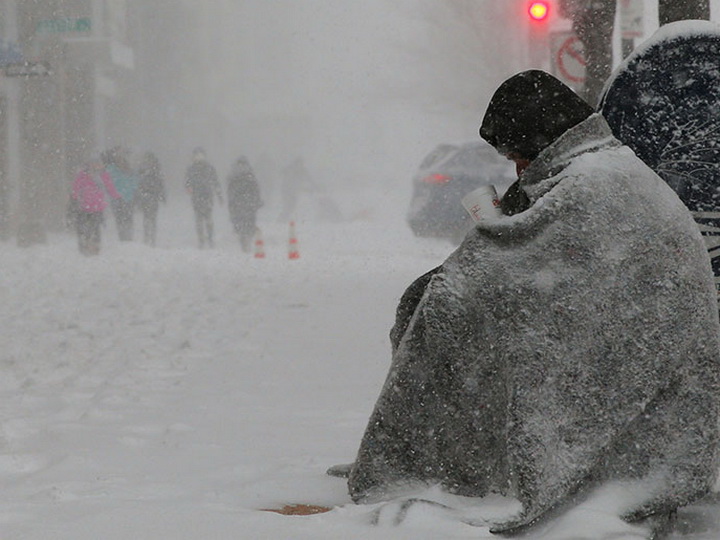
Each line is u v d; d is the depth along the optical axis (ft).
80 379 84.94
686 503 40.70
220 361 95.81
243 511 43.98
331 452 57.77
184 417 69.15
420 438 43.68
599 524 38.60
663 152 52.03
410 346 43.68
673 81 51.80
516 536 39.58
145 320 127.65
